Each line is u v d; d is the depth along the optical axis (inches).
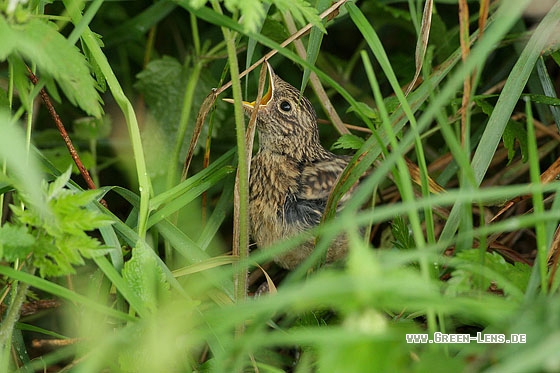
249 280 314.8
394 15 346.9
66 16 245.9
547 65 345.1
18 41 170.2
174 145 337.4
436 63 363.9
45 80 195.9
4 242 179.6
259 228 302.4
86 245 185.0
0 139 145.3
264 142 319.0
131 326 182.2
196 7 174.1
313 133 323.3
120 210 362.9
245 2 176.7
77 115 386.0
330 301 134.0
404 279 138.3
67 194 185.0
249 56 246.5
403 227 244.7
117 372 193.5
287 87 318.7
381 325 132.2
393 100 290.0
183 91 346.6
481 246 179.9
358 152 227.9
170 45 402.3
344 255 285.4
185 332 190.7
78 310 244.4
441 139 358.9
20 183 183.0
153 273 199.9
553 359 128.5
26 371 223.9
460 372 149.8
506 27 170.7
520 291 184.7
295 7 195.5
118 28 352.8
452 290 175.6
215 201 343.9
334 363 132.7
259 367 209.0
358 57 396.2
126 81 384.2
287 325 253.0
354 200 175.8
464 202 212.8
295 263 297.1
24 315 266.7
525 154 279.4
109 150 371.6
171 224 241.1
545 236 177.8
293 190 298.2
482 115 341.7
